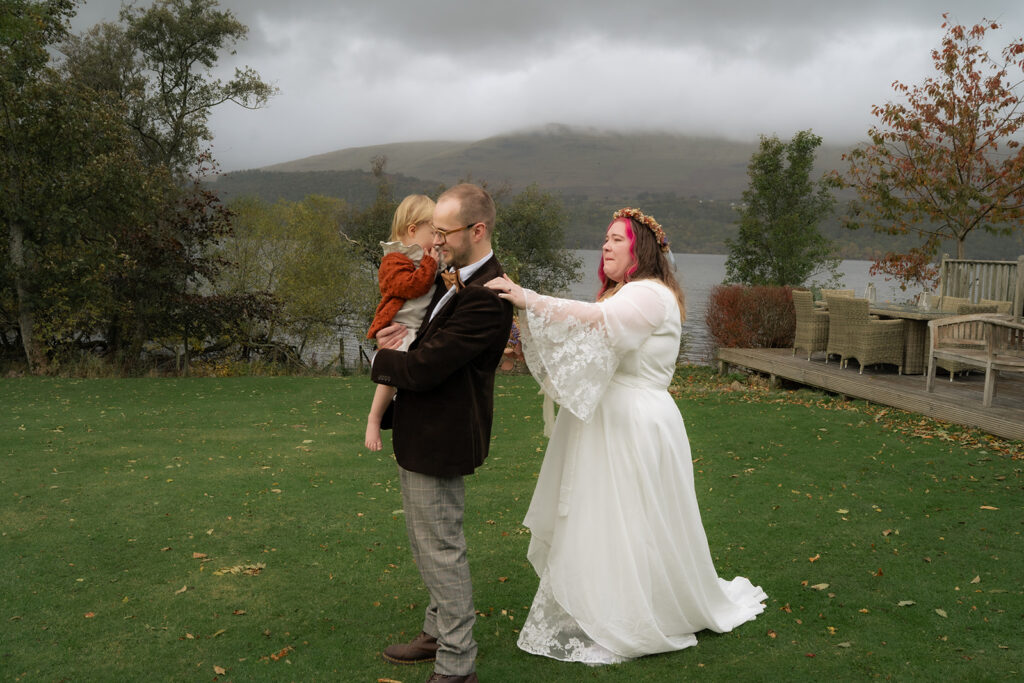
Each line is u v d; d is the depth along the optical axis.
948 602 3.39
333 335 23.94
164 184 19.36
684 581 2.94
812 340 11.77
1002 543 4.16
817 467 5.98
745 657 2.89
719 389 11.55
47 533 4.52
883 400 8.80
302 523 4.74
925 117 14.90
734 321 14.89
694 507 3.02
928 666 2.79
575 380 2.72
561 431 3.03
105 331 19.41
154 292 17.03
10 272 14.98
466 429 2.61
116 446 7.16
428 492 2.63
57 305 15.44
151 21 27.36
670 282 3.00
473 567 3.96
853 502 5.01
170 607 3.45
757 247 21.44
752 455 6.43
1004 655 2.87
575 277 28.33
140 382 12.12
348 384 11.98
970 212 14.78
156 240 17.02
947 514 4.70
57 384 11.75
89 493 5.43
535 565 3.21
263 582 3.76
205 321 17.92
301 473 6.09
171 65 28.58
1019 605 3.33
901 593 3.50
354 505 5.15
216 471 6.14
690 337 18.62
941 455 6.25
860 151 15.82
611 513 2.86
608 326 2.73
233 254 23.11
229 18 28.30
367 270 24.25
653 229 3.01
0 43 14.39
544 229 27.56
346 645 3.06
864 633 3.09
